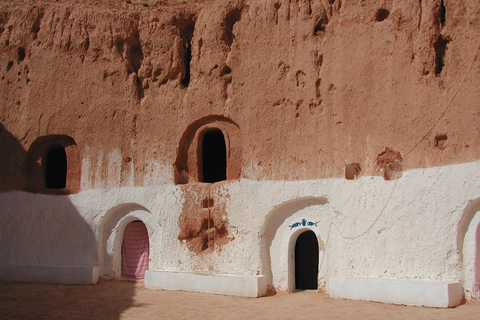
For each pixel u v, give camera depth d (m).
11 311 10.42
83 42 14.38
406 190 10.30
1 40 15.20
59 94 14.39
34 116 14.51
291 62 12.00
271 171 11.87
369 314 9.08
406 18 10.76
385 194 10.52
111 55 14.09
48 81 14.53
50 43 14.70
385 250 10.38
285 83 11.99
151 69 13.77
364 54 11.12
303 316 9.27
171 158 13.12
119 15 14.23
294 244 11.83
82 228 13.67
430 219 9.97
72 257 13.63
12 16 15.31
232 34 12.93
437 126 10.12
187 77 13.74
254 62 12.45
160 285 12.28
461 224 9.74
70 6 14.90
